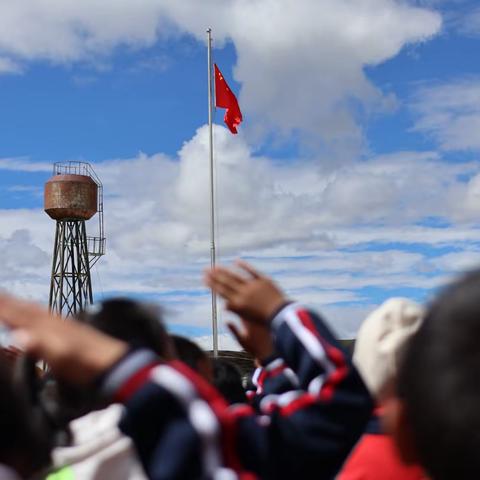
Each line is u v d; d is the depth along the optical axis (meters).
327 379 2.66
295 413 2.61
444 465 1.66
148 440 2.27
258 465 2.37
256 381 3.51
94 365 2.26
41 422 2.61
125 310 3.14
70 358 2.25
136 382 2.24
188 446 2.22
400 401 1.81
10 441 2.46
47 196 65.44
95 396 2.35
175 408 2.25
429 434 1.68
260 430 2.42
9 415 2.46
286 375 3.22
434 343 1.69
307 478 2.60
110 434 3.56
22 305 2.29
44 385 3.21
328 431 2.59
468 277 1.74
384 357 3.71
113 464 3.50
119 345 2.31
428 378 1.68
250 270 2.91
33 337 2.25
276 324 2.79
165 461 2.21
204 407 2.26
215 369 6.42
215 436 2.24
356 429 2.64
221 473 2.24
